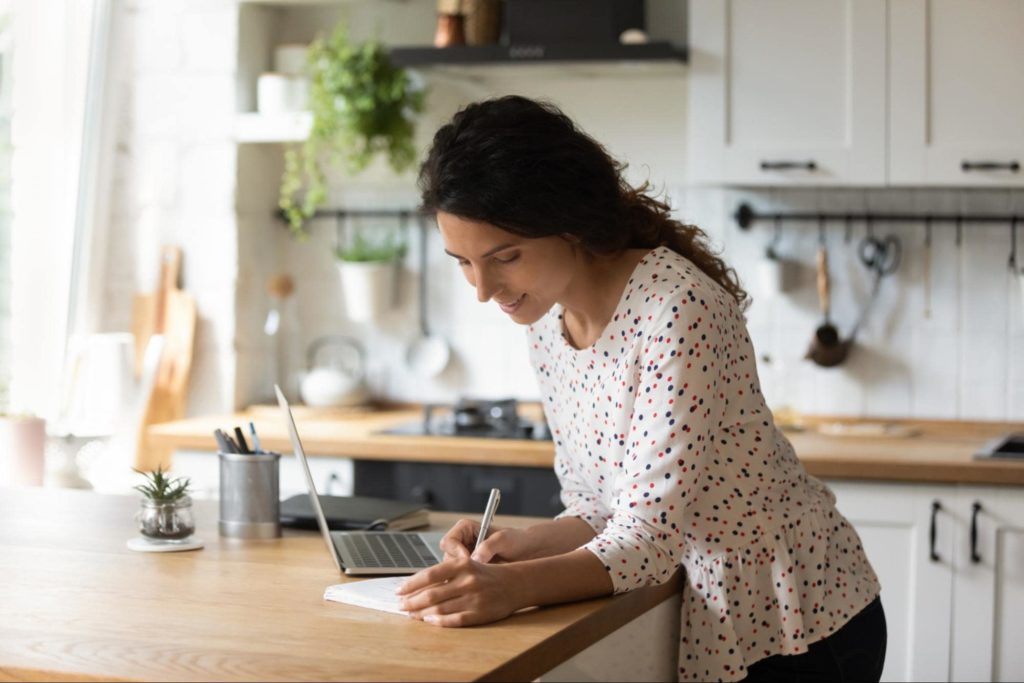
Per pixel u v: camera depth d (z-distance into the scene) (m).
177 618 1.71
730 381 1.90
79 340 4.12
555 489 3.49
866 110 3.54
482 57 3.74
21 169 4.05
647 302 1.84
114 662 1.49
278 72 4.26
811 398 3.96
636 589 1.88
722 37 3.61
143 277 4.25
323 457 3.67
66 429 3.86
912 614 3.24
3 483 3.55
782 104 3.59
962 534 3.19
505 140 1.74
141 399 4.04
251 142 4.24
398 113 4.07
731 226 4.01
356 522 2.37
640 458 1.80
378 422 3.99
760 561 2.01
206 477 3.76
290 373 4.45
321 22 4.36
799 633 2.00
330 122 4.01
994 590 3.18
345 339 4.41
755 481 1.98
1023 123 3.45
